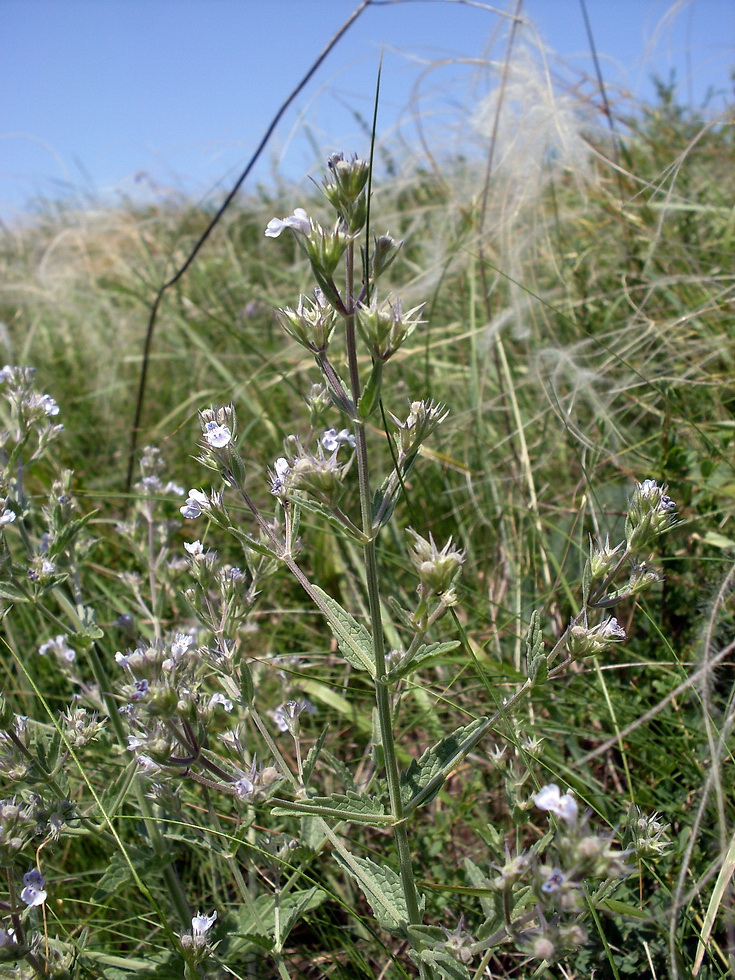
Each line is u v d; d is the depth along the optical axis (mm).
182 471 5090
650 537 2127
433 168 5980
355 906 2785
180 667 2051
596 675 3195
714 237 5109
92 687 2869
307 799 2020
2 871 2410
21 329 7246
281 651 3801
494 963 2582
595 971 2420
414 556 1892
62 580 2691
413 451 2014
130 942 2625
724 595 2791
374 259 1887
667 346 4270
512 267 4605
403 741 3404
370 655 2035
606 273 5152
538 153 4754
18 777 2311
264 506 4641
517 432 4035
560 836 1702
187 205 8758
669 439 3865
